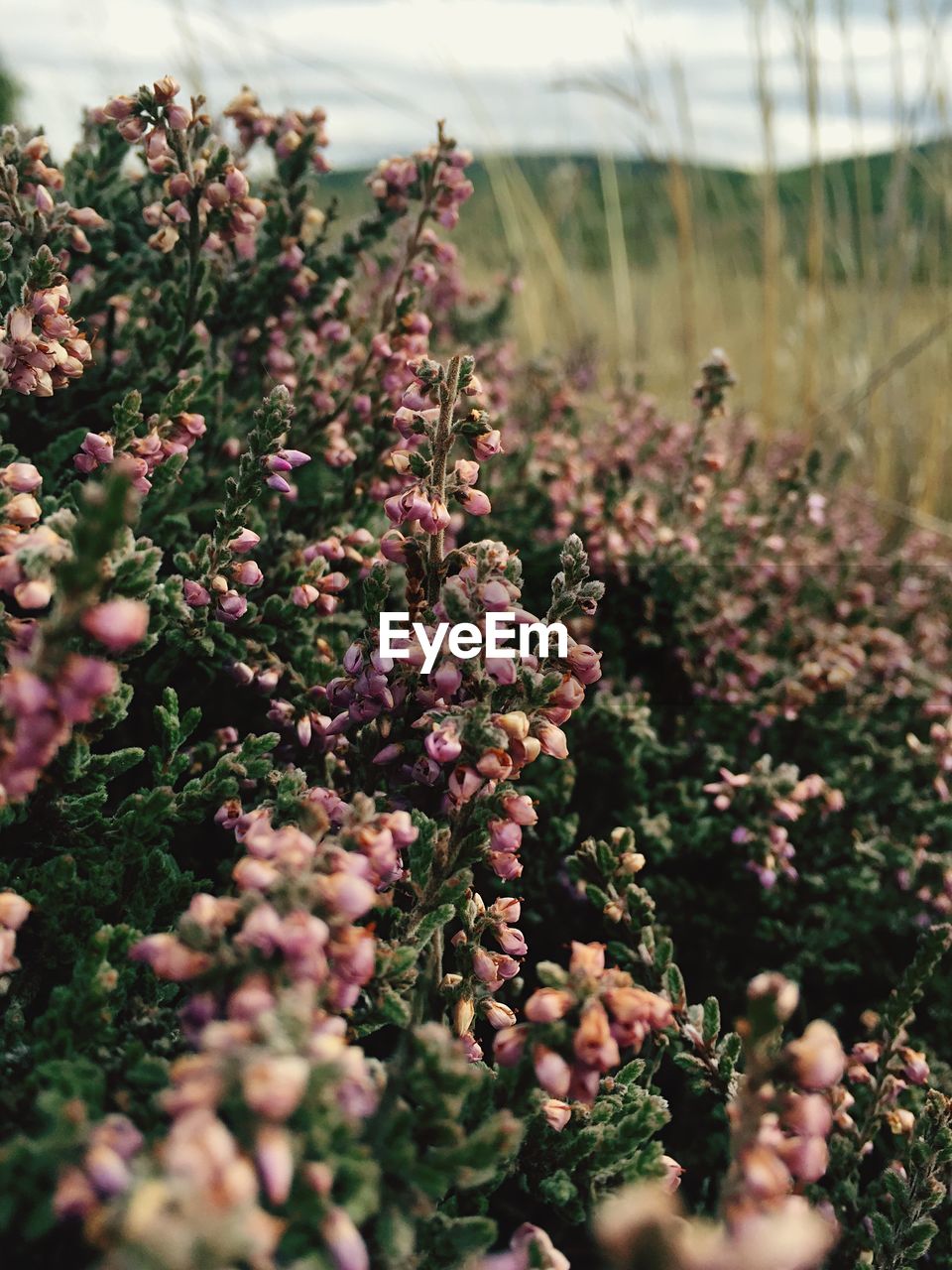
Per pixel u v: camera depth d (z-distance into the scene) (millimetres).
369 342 239
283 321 234
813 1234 70
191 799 143
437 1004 130
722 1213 88
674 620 257
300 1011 80
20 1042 115
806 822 227
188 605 158
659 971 147
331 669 168
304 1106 80
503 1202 123
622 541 249
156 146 179
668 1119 119
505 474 278
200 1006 88
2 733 93
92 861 138
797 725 252
